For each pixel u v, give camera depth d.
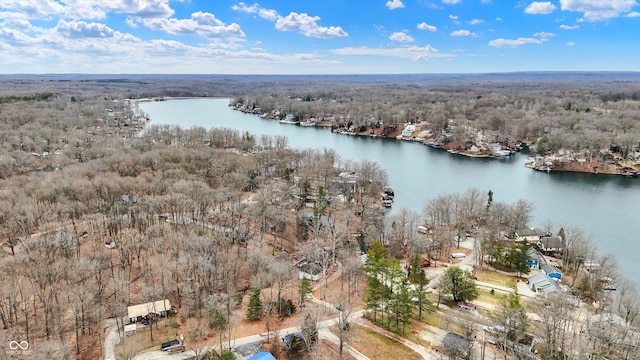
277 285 102.31
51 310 80.44
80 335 80.31
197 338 78.81
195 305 89.69
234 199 147.50
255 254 108.31
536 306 87.06
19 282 86.19
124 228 123.06
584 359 71.38
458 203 154.62
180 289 94.00
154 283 95.38
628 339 77.38
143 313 85.81
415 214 146.25
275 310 90.50
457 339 78.06
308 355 77.12
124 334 80.56
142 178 153.12
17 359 69.06
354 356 76.94
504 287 109.62
